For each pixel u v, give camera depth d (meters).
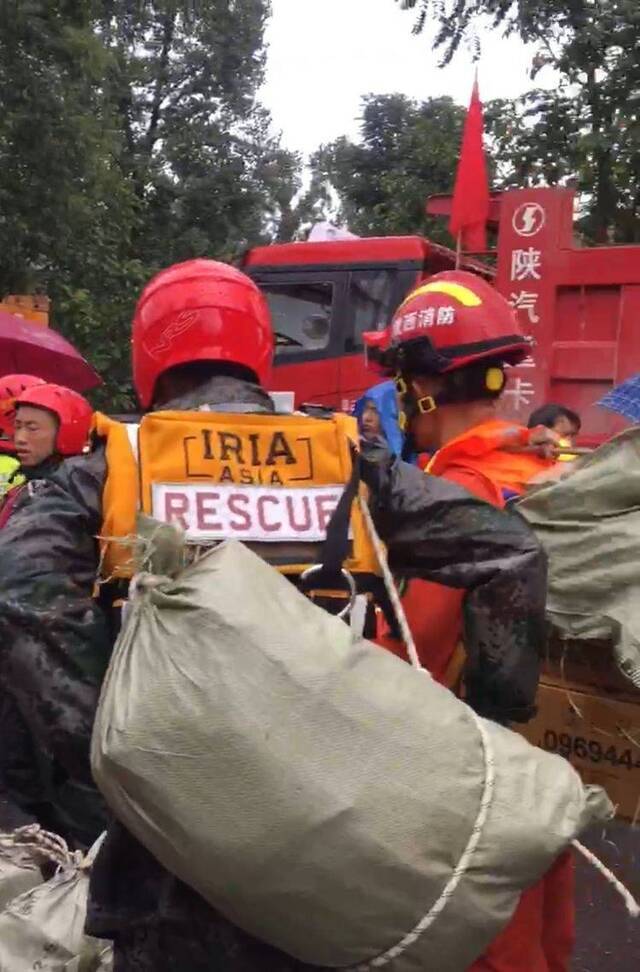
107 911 1.65
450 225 7.60
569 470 2.45
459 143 20.45
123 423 1.91
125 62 20.80
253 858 1.42
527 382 6.70
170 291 1.95
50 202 13.61
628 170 14.21
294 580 1.80
